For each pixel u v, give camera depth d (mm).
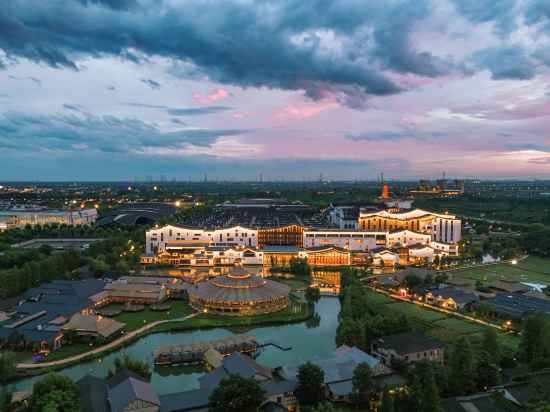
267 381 122250
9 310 184000
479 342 146500
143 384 112688
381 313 175375
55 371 136375
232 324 180625
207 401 109312
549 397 105750
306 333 174250
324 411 100375
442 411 101000
